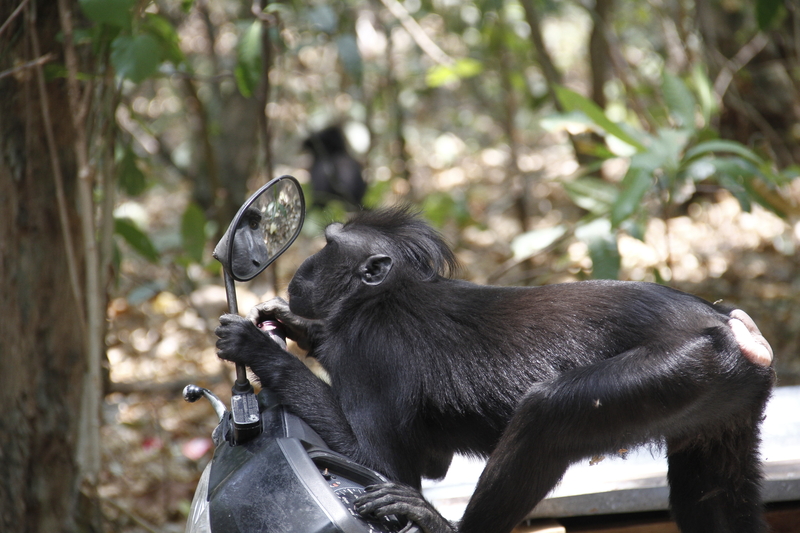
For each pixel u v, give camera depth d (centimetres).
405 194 1426
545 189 1650
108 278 653
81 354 579
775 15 800
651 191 818
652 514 491
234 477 334
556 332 405
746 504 425
